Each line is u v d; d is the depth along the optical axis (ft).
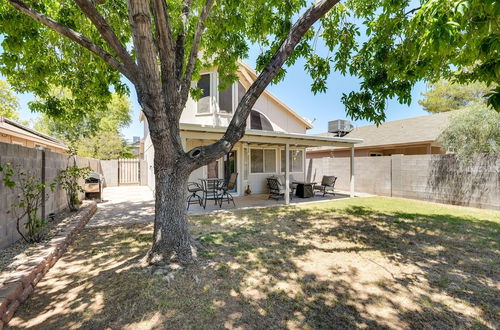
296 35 10.87
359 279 9.82
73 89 19.26
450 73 14.46
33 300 8.15
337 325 7.08
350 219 19.83
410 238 14.92
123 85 18.99
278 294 8.68
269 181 32.55
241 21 13.75
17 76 17.26
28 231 13.01
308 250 12.91
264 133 25.12
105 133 64.90
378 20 12.81
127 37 16.75
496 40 6.59
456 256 12.16
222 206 25.75
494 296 8.63
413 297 8.56
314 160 46.47
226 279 9.67
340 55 16.07
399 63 12.51
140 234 15.75
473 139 25.70
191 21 16.83
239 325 7.04
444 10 6.28
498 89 5.87
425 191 29.07
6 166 10.98
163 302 8.07
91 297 8.33
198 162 11.01
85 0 8.93
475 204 24.56
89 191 28.68
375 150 47.62
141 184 52.08
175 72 12.00
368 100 14.75
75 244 13.76
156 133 10.19
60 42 16.21
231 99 31.78
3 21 12.59
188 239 11.53
